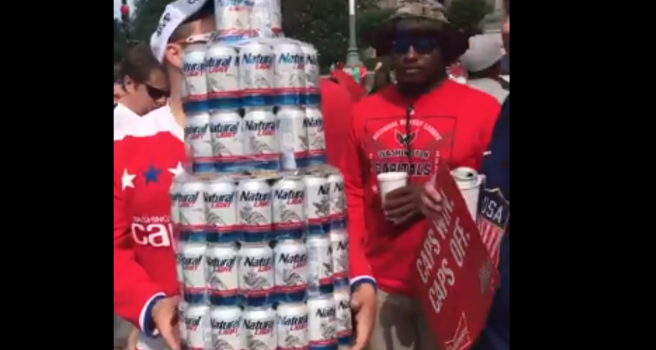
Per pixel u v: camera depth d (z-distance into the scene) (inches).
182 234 72.6
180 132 88.9
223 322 69.2
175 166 87.6
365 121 99.6
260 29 73.0
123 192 87.8
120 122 89.4
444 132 96.3
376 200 100.3
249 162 69.7
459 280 91.6
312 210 71.2
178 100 89.2
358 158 100.6
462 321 91.7
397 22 96.9
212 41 73.6
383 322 103.7
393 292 102.7
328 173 74.0
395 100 99.1
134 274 86.4
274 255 69.8
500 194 97.5
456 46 97.7
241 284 69.7
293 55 70.4
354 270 85.8
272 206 69.7
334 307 72.4
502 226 98.9
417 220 98.3
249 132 69.3
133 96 97.0
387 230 100.6
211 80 69.7
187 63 71.4
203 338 70.9
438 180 93.2
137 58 98.6
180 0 89.9
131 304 85.0
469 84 98.5
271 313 69.4
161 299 84.8
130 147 88.2
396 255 100.8
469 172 95.7
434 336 102.6
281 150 70.8
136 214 88.2
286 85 70.4
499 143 96.4
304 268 70.5
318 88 74.7
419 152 97.1
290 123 70.3
